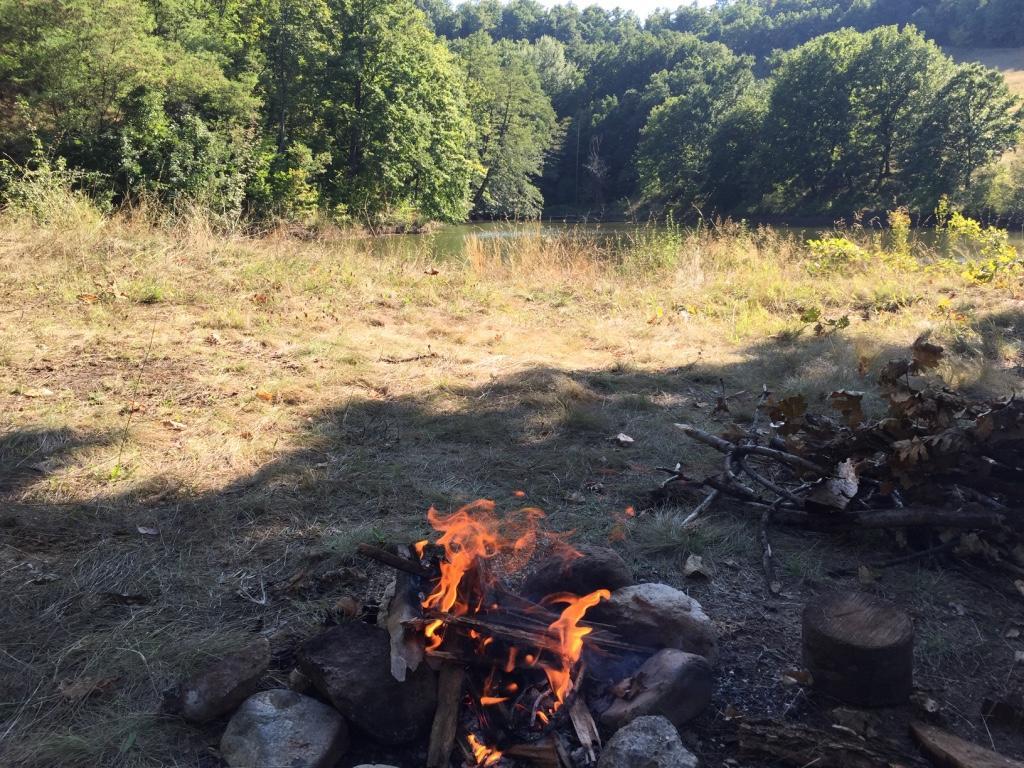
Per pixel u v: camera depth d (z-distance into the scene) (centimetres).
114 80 2116
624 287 996
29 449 411
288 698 239
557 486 417
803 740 235
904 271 1077
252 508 370
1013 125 4600
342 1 3497
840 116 5303
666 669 249
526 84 5769
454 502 389
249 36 3341
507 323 773
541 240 1230
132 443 429
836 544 368
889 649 248
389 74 3531
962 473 366
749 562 351
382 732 236
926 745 233
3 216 971
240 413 481
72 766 222
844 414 394
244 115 2523
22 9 1981
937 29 11775
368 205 3372
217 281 802
